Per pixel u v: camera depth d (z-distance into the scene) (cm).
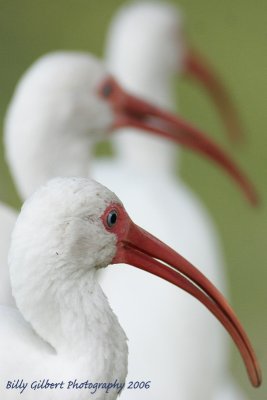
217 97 1688
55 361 834
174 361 1228
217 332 1320
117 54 1571
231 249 1892
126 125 1229
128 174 1408
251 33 2228
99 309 837
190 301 1252
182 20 1600
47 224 816
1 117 2017
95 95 1188
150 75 1565
